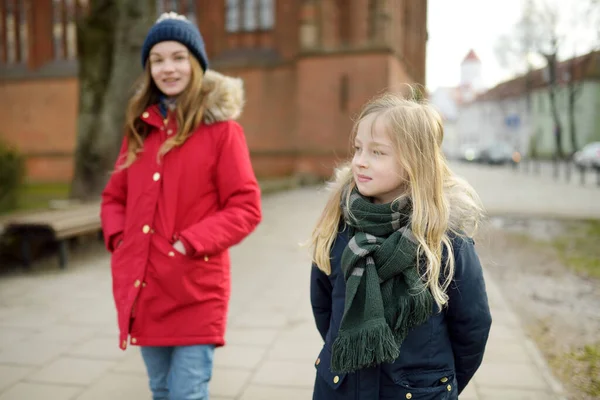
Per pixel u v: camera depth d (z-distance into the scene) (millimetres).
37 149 26500
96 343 3941
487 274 6082
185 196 2105
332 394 1604
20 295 5246
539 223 9906
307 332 4117
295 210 11672
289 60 22359
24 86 26516
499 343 3840
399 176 1536
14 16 27203
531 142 51188
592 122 48812
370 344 1430
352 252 1494
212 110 2131
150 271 2043
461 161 49562
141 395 3088
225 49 23812
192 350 2072
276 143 22672
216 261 2109
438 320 1555
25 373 3404
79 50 10258
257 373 3371
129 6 9844
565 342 3920
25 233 6203
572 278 5867
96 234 8023
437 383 1551
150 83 2236
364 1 20156
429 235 1477
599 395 3023
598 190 16641
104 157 9844
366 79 20109
